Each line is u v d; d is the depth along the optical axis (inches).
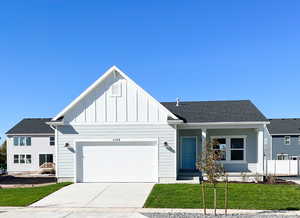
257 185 695.1
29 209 494.3
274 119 1984.5
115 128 754.8
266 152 1868.8
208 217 422.9
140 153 751.1
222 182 755.4
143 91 752.3
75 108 761.0
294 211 460.8
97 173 754.2
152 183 731.4
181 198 555.5
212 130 879.7
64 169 756.0
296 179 885.8
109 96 759.7
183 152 872.9
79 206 513.3
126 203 529.7
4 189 701.3
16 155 1961.1
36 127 2017.7
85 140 756.6
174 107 933.8
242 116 828.6
